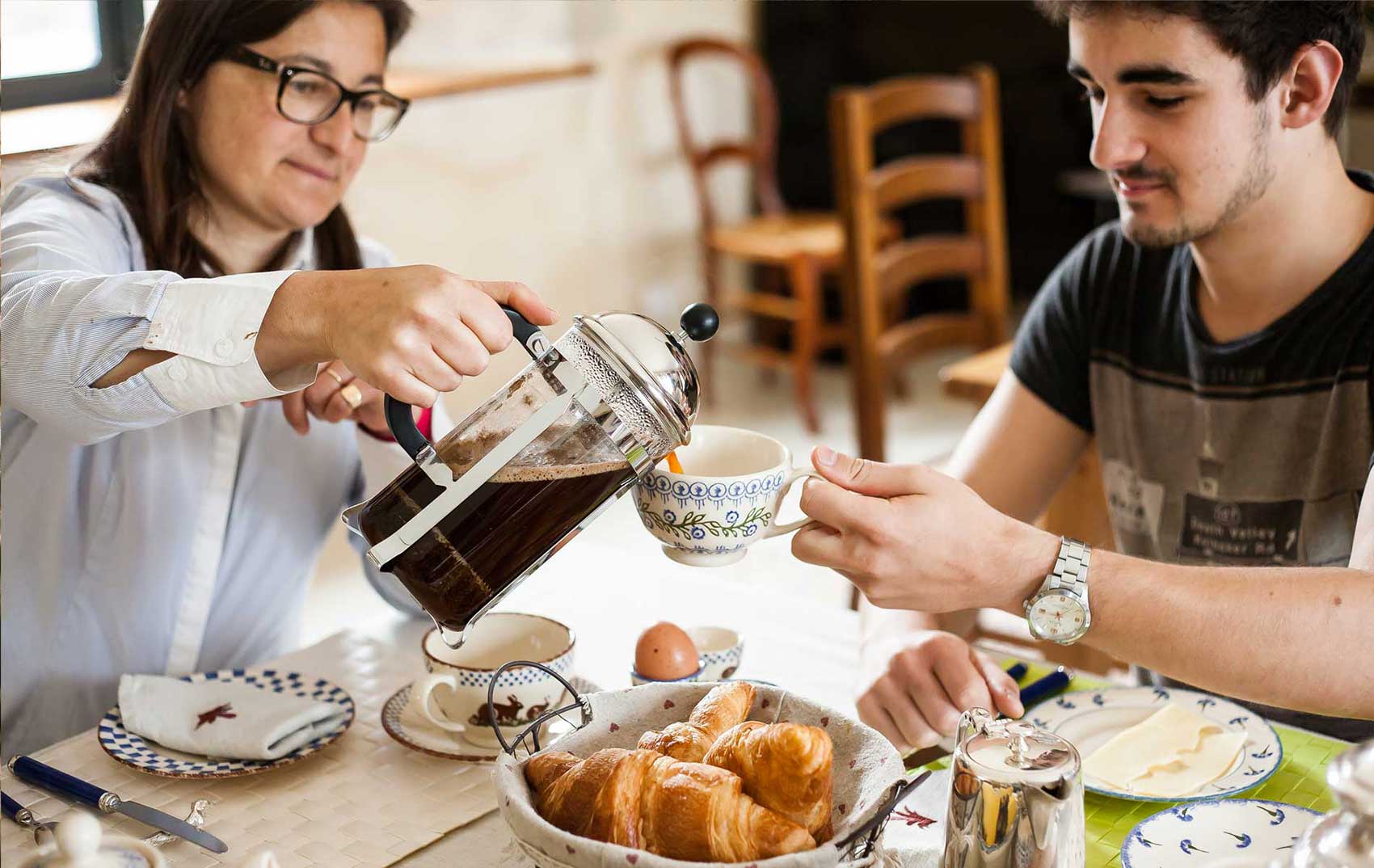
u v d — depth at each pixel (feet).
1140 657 3.04
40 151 4.19
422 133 11.43
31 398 3.03
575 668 3.66
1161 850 2.70
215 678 3.51
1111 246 4.40
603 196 13.64
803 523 2.97
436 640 3.41
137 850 2.31
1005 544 2.96
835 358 15.20
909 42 15.67
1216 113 3.45
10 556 4.22
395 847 2.88
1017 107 15.72
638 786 2.27
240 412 4.35
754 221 14.07
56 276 3.20
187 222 4.23
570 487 2.57
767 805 2.27
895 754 2.43
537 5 12.19
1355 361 3.84
